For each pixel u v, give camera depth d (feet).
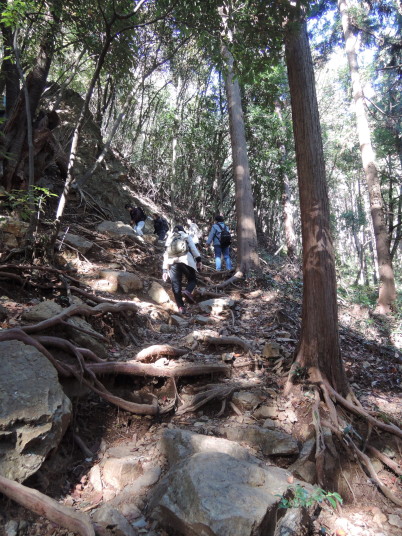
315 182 14.29
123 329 16.51
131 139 50.65
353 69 45.42
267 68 15.29
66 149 34.42
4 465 8.36
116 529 8.24
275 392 13.94
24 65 23.93
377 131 56.44
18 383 9.61
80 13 18.53
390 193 54.90
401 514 10.90
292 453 11.60
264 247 60.90
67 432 10.71
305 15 13.23
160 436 11.48
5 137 22.11
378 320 33.45
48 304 14.15
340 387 14.07
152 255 28.76
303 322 14.74
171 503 8.66
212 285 27.94
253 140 53.98
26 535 7.89
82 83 47.85
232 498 8.41
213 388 13.71
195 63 47.60
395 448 12.96
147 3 20.25
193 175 54.80
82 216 30.09
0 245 17.71
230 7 13.96
